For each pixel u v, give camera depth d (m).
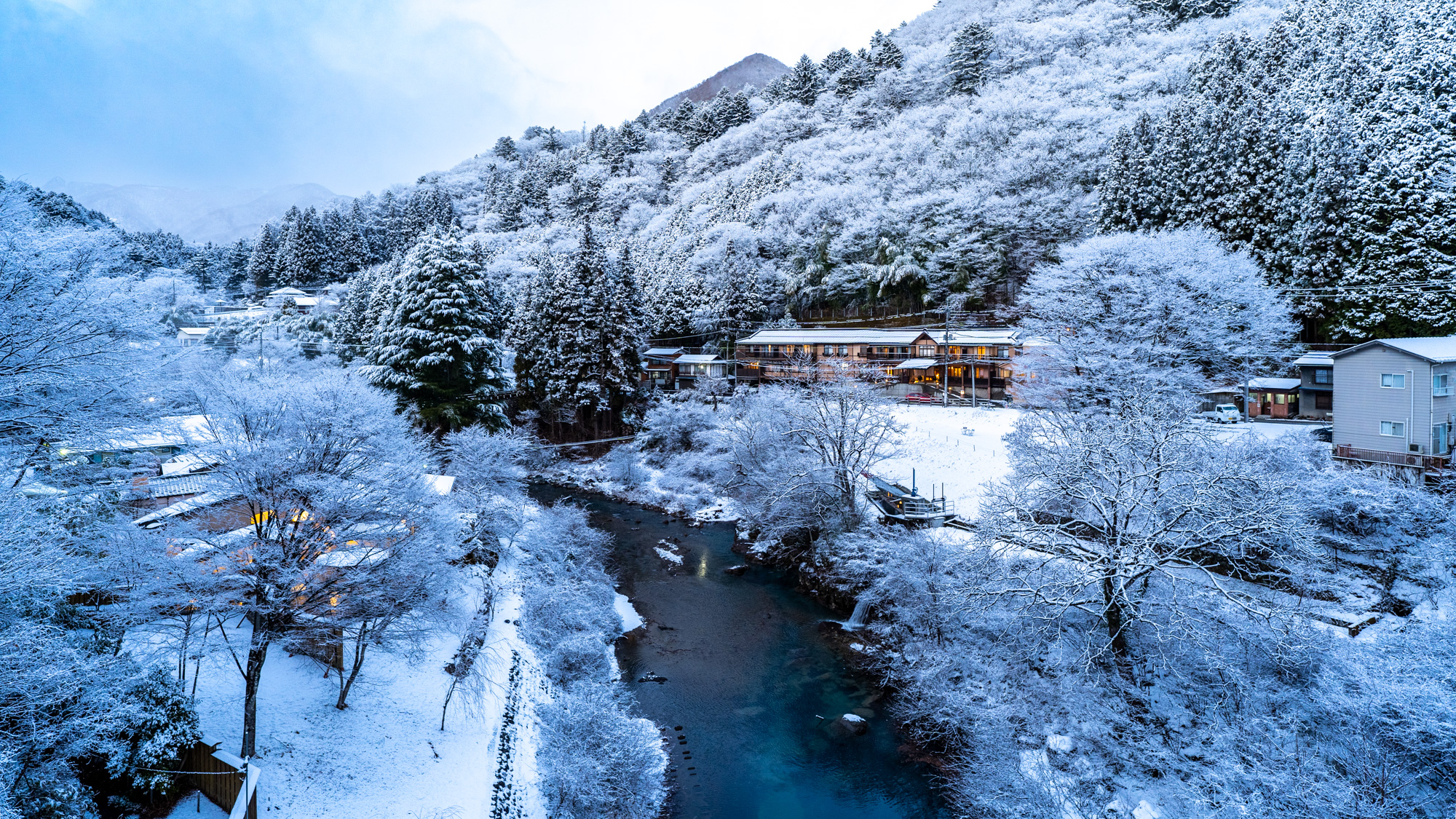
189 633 13.22
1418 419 25.41
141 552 12.27
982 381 50.38
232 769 12.18
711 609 27.70
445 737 16.28
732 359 60.94
